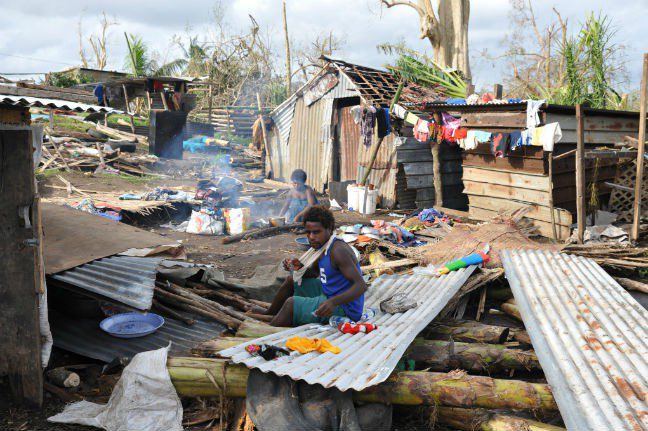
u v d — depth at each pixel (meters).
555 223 9.73
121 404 3.53
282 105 16.66
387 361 3.43
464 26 24.36
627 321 4.71
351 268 4.25
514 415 3.69
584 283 5.92
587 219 10.57
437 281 6.07
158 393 3.58
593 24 14.73
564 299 5.34
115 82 22.31
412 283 6.01
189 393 3.62
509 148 9.95
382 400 3.43
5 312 3.69
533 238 9.91
